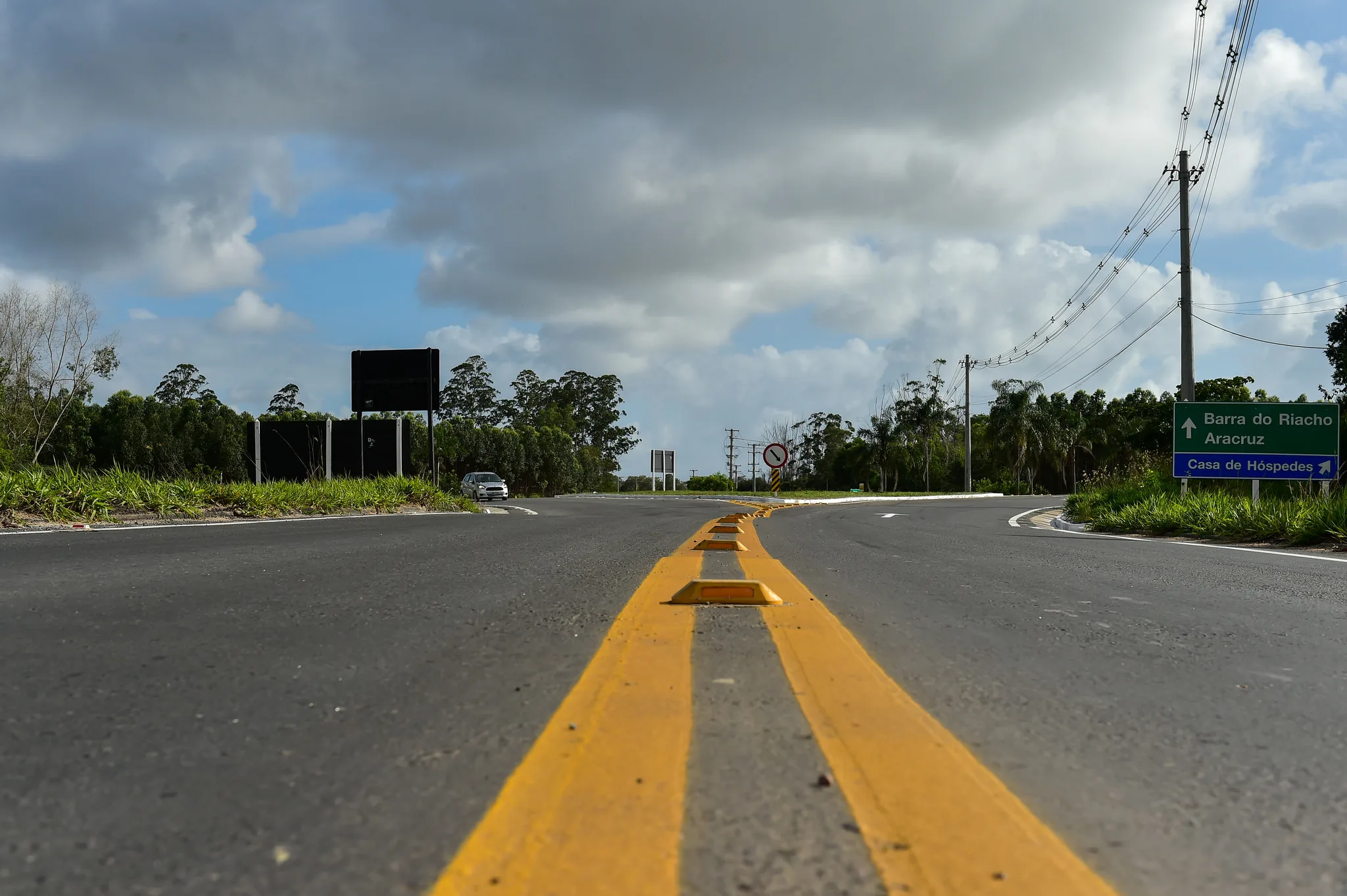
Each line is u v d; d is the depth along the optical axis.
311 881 2.04
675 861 2.11
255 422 29.03
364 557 9.63
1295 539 14.17
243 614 5.80
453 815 2.44
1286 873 2.14
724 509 30.27
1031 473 78.00
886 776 2.70
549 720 3.39
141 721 3.37
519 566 8.98
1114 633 5.44
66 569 7.99
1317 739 3.26
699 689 3.84
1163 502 20.09
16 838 2.30
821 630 5.23
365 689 3.88
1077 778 2.80
